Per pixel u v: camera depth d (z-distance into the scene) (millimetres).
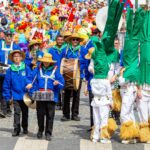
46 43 30719
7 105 22297
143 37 18344
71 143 17844
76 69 20312
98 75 17953
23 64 19078
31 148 17234
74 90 21266
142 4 22500
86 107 24719
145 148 17406
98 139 18047
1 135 18891
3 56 22266
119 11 18266
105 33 18406
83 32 30672
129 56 18156
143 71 18250
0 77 22016
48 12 48469
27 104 18422
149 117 18344
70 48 20984
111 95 17969
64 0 52812
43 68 18109
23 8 49469
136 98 18281
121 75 18047
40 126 18266
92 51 18266
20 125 19625
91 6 54594
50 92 17906
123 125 17953
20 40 29031
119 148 17359
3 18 37000
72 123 21141
